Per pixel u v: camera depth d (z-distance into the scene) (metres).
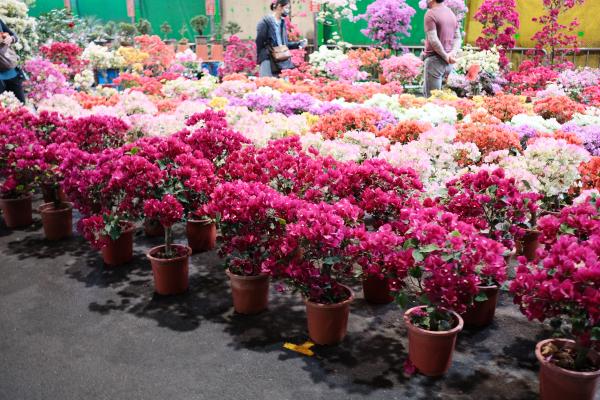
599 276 2.04
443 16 7.38
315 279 2.83
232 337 3.05
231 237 3.15
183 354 2.88
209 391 2.56
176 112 5.76
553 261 2.20
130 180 3.43
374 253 2.61
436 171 4.03
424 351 2.60
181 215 3.39
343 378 2.65
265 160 3.76
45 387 2.60
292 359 2.82
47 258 4.24
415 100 6.49
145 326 3.18
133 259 4.21
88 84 8.84
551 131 5.17
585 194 3.18
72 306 3.44
